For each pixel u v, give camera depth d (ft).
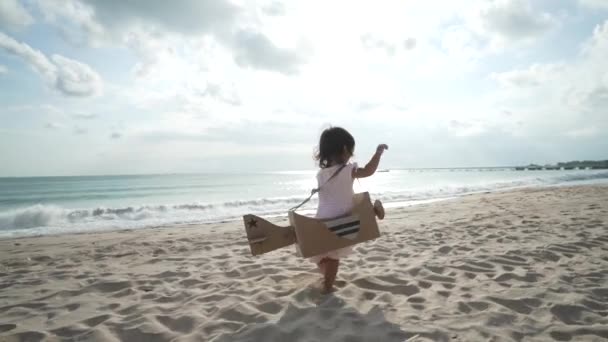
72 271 13.79
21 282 12.28
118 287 11.44
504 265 12.46
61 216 36.81
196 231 25.34
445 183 106.01
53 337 7.79
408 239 18.03
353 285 10.51
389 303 9.17
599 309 8.58
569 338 7.10
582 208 26.94
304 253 8.90
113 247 19.15
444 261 13.30
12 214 34.68
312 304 9.25
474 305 8.87
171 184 142.82
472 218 24.94
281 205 46.88
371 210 9.89
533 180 99.30
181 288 11.21
